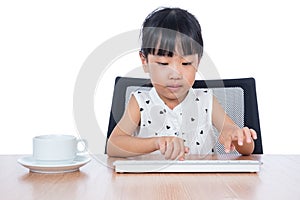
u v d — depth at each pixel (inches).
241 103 60.8
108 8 88.5
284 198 33.2
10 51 89.0
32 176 40.3
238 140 46.4
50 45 89.0
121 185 36.7
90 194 34.0
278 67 88.1
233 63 88.1
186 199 32.7
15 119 90.2
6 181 38.4
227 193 34.4
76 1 88.7
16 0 88.5
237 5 87.5
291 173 41.8
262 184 37.4
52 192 34.7
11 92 89.7
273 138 89.5
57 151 41.9
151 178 39.2
